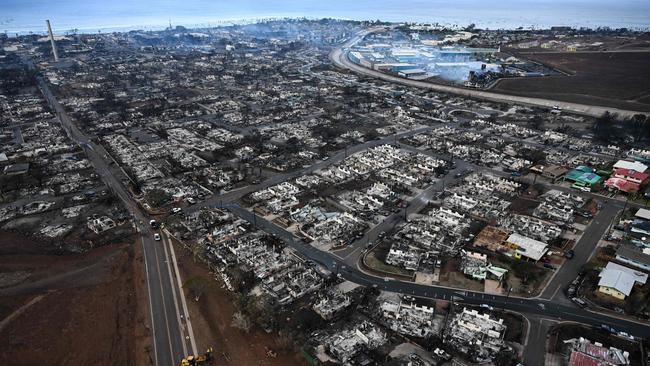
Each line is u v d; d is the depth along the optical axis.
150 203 175.50
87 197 181.50
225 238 148.88
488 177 196.50
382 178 199.12
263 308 110.81
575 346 99.31
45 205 175.12
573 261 133.88
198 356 97.69
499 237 146.38
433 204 173.50
